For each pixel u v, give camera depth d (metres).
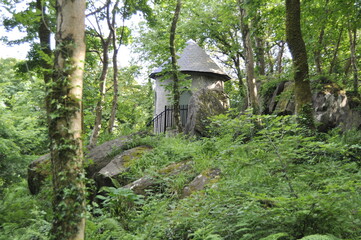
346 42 18.81
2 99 15.16
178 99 13.87
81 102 4.45
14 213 5.84
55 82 4.25
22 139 15.16
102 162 10.50
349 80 17.09
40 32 10.93
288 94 13.38
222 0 23.77
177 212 5.26
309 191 3.92
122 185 8.83
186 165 8.28
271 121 4.92
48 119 4.31
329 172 4.29
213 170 7.32
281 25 16.52
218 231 4.25
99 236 4.80
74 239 4.04
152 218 5.08
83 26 4.47
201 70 19.41
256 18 14.47
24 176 14.10
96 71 22.38
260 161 4.48
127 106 25.02
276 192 4.20
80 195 4.17
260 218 3.72
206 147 8.59
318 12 14.11
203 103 14.15
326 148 4.58
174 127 17.47
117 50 15.05
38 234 4.63
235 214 4.33
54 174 4.20
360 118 11.14
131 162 9.44
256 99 14.30
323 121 11.80
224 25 24.64
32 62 12.06
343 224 3.44
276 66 26.38
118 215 6.27
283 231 3.62
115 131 21.00
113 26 14.51
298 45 10.58
